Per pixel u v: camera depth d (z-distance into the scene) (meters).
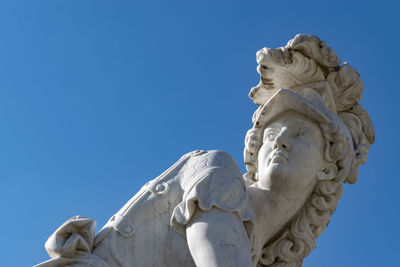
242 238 3.84
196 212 3.89
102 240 4.01
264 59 4.88
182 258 4.00
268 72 4.90
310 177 4.48
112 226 4.05
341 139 4.57
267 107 4.61
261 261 4.52
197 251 3.78
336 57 4.89
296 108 4.61
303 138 4.53
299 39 4.86
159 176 4.23
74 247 3.90
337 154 4.57
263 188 4.45
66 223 3.95
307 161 4.46
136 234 4.03
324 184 4.55
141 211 4.07
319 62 4.89
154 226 4.05
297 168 4.42
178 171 4.22
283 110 4.62
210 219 3.85
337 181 4.57
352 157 4.67
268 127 4.63
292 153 4.45
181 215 3.90
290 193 4.43
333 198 4.57
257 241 4.34
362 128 4.90
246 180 4.64
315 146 4.53
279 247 4.52
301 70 4.88
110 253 3.97
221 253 3.74
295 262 4.54
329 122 4.59
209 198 3.91
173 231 4.04
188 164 4.24
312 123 4.60
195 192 3.91
